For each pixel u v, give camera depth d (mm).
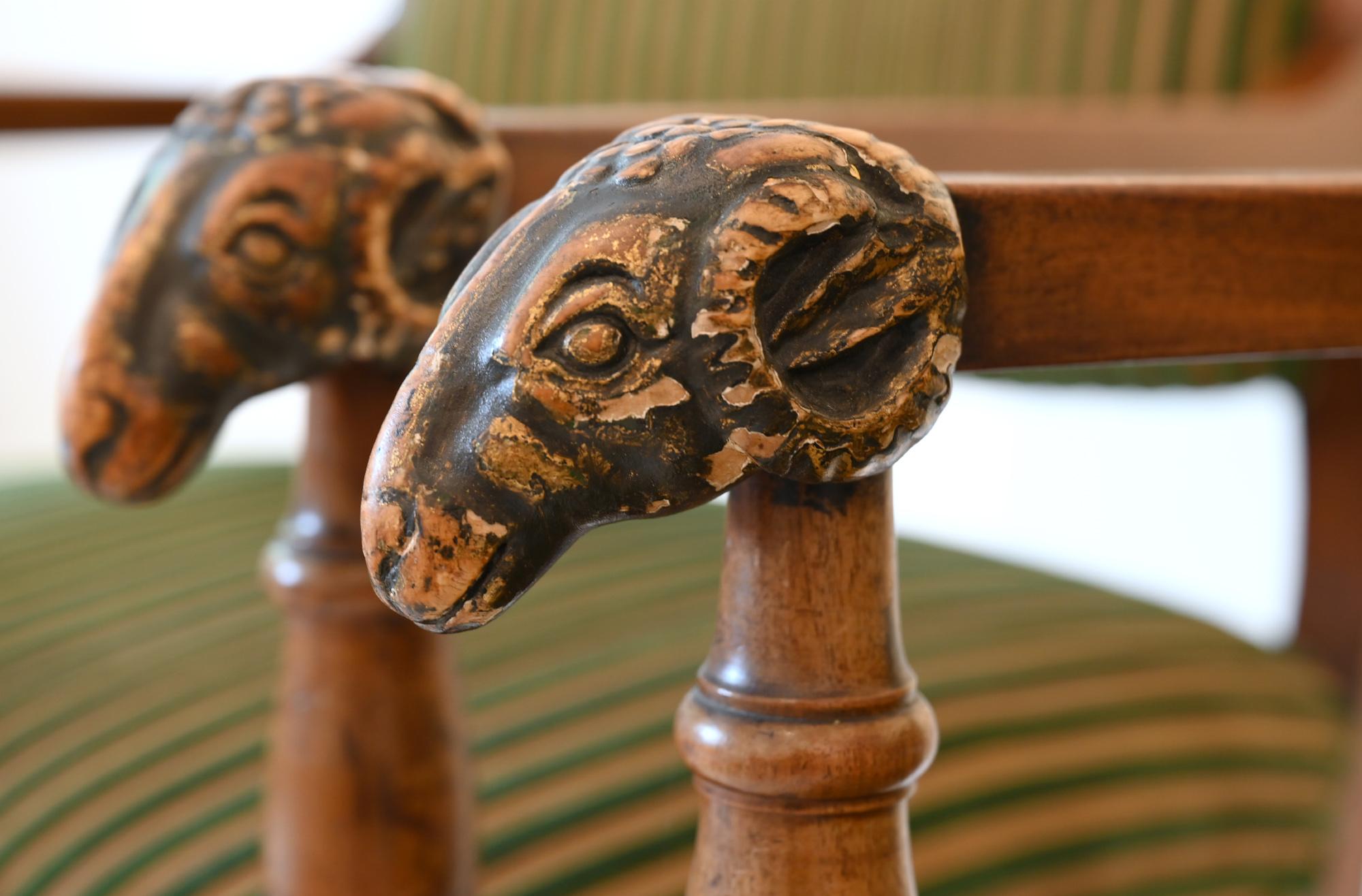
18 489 927
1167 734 687
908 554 818
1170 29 955
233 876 625
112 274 549
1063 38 988
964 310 478
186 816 641
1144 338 511
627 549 807
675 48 1138
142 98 965
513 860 623
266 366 557
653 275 455
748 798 492
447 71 1242
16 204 2305
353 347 559
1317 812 699
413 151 557
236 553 803
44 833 647
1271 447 1972
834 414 465
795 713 488
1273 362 818
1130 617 744
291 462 1004
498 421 458
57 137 968
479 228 573
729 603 497
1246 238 519
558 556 467
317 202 549
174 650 708
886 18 1053
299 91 558
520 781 642
